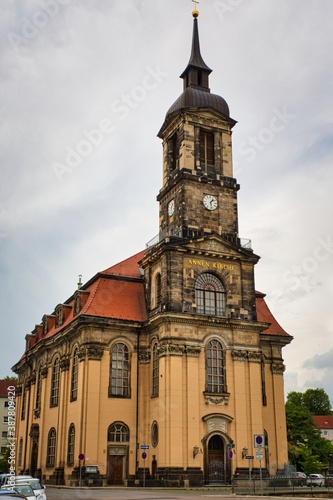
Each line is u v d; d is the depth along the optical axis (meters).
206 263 59.72
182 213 61.00
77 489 50.62
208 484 53.19
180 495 40.56
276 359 66.50
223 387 57.00
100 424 55.81
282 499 35.31
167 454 52.56
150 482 53.19
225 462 54.81
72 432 58.88
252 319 60.22
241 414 56.69
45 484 61.94
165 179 66.50
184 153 63.06
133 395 58.06
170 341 55.53
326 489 45.03
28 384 79.31
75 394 59.75
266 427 63.28
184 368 55.62
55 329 71.25
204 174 63.12
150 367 58.88
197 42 69.81
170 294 57.00
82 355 57.81
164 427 53.47
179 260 58.47
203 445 54.09
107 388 57.09
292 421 95.69
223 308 59.94
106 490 48.69
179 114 64.50
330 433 127.69
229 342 58.59
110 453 55.75
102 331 58.53
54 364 68.75
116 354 58.75
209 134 65.81
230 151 65.69
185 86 69.19
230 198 63.75
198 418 54.59
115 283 63.00
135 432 57.09
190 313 56.81
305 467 87.50
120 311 60.41
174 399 54.16
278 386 65.69
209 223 61.88
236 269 61.25
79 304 62.97
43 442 67.31
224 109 66.56
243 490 45.53
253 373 58.59
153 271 62.03
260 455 38.56
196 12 71.06
